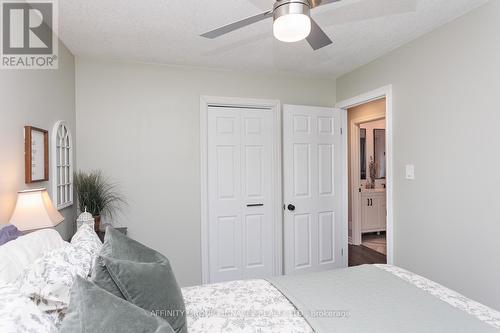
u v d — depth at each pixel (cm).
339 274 171
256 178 320
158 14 192
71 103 250
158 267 109
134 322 75
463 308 129
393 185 259
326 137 331
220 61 279
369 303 132
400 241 251
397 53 252
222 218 309
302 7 124
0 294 75
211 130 306
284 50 255
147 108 281
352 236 457
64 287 96
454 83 203
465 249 196
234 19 200
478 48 187
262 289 153
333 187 335
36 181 176
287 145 313
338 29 218
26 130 165
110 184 271
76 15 191
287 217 313
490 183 180
